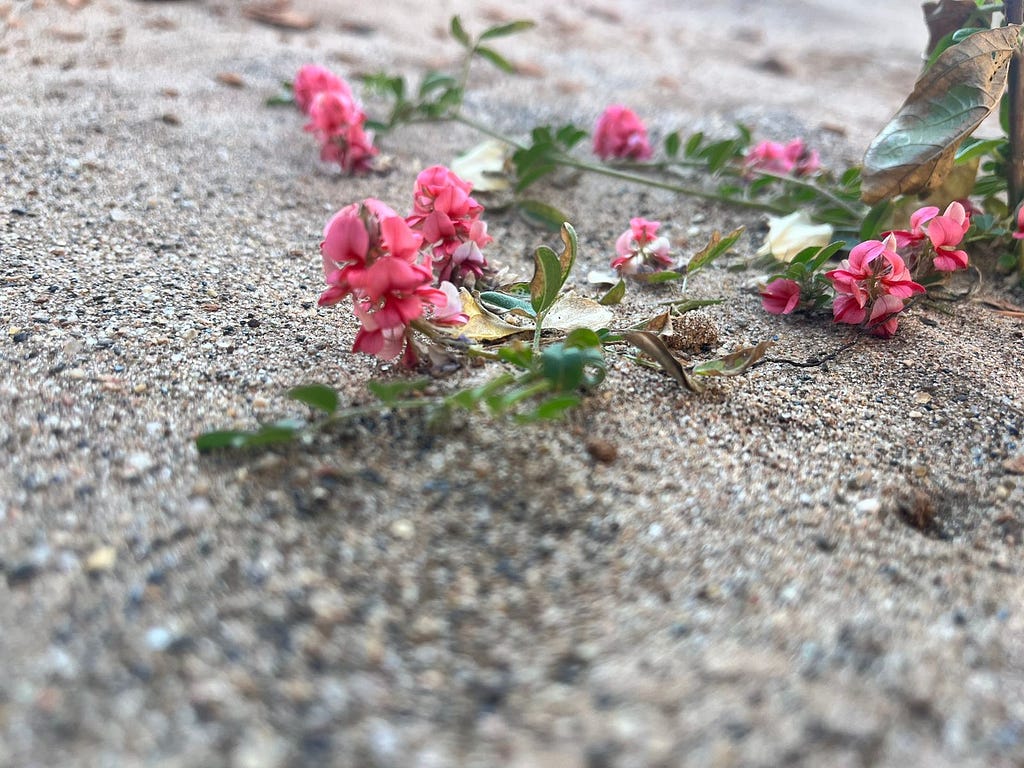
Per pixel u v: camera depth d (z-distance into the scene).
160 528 0.11
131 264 0.17
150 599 0.10
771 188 0.24
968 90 0.17
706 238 0.21
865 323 0.17
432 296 0.13
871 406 0.14
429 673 0.09
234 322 0.15
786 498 0.12
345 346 0.15
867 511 0.12
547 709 0.09
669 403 0.14
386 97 0.29
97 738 0.08
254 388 0.13
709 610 0.10
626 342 0.15
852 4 0.56
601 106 0.30
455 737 0.08
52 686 0.09
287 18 0.34
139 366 0.14
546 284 0.14
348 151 0.23
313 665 0.09
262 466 0.12
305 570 0.10
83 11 0.31
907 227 0.19
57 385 0.13
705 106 0.32
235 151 0.23
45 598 0.09
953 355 0.16
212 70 0.28
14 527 0.10
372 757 0.08
